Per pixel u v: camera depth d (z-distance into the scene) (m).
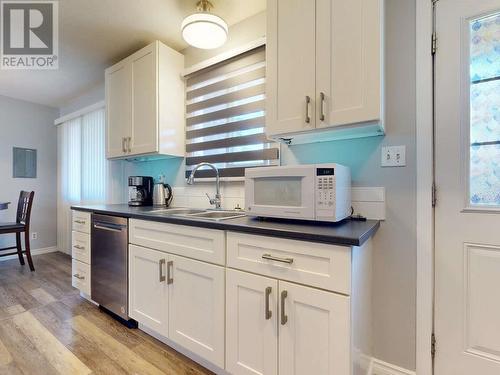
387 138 1.50
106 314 2.18
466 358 1.31
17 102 3.85
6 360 1.60
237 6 1.95
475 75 1.31
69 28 2.19
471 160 1.32
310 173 1.31
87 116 3.64
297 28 1.47
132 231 1.90
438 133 1.37
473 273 1.31
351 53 1.31
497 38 1.27
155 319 1.74
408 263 1.44
